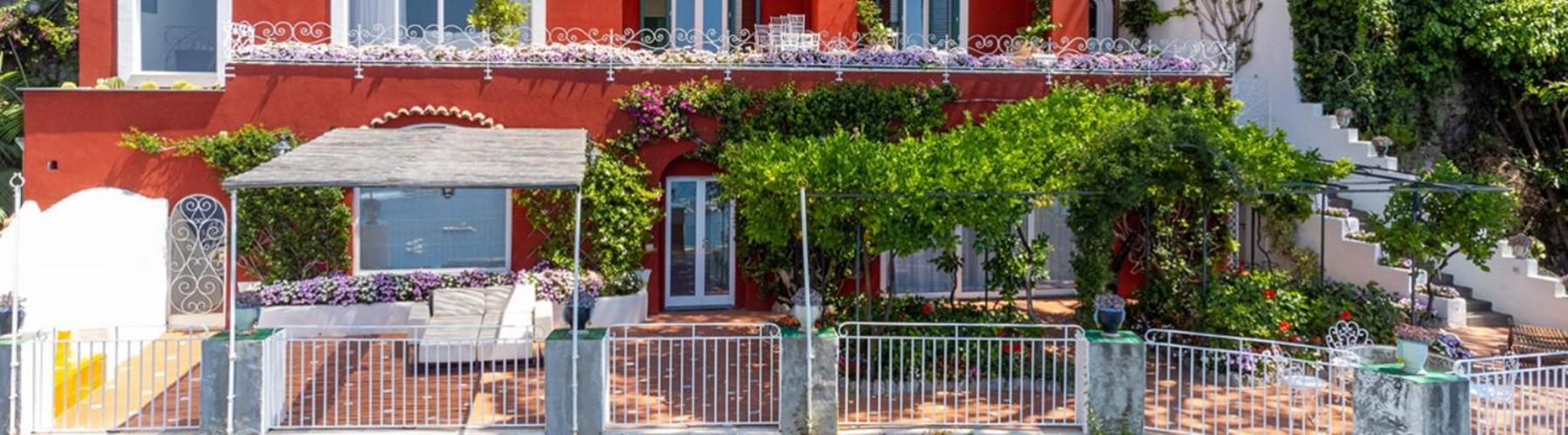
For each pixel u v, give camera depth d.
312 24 13.41
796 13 16.36
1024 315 12.05
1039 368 10.05
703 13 15.99
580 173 8.53
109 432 8.11
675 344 12.10
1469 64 16.44
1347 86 15.64
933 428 8.48
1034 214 15.47
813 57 13.62
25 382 8.01
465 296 12.14
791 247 11.65
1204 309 10.79
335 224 13.09
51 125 12.41
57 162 12.41
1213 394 9.32
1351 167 11.36
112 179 12.53
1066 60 14.10
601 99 13.33
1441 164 10.95
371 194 13.52
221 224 12.91
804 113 13.43
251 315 8.24
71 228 11.83
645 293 13.66
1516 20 15.62
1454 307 13.18
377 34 14.07
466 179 8.16
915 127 13.70
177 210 12.77
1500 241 13.59
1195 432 8.49
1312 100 15.91
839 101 13.48
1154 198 11.66
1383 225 11.20
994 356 10.08
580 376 8.23
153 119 12.58
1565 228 16.09
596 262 13.51
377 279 12.89
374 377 10.42
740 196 10.48
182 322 12.80
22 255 11.26
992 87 13.97
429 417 8.74
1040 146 10.41
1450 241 10.66
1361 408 7.43
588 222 13.41
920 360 9.81
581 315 8.45
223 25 13.23
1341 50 15.75
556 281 13.06
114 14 13.75
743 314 14.47
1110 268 12.62
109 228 12.14
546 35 14.45
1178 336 11.15
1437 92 16.28
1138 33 18.59
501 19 13.80
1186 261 13.86
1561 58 15.99
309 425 8.43
